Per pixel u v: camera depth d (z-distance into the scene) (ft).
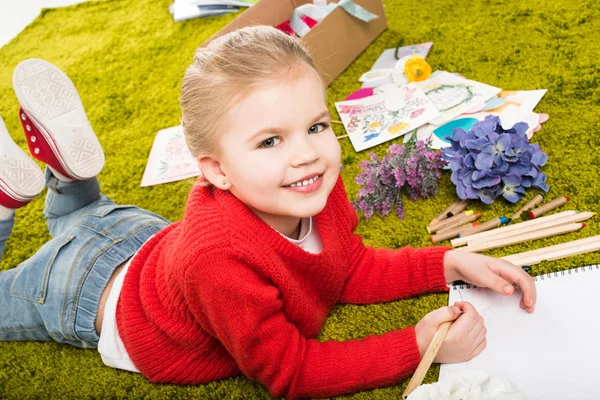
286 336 2.95
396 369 3.03
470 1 6.06
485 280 3.27
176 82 5.99
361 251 3.61
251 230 2.84
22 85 4.02
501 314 3.27
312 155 2.64
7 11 7.89
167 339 3.29
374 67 5.57
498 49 5.38
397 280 3.51
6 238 3.95
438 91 5.08
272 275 2.86
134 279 3.36
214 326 2.92
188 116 2.83
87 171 4.13
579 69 4.93
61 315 3.52
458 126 4.70
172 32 6.66
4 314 3.76
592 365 2.93
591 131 4.39
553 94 4.77
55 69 4.17
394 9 6.28
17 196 3.84
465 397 2.59
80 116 4.22
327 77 5.44
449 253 3.45
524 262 3.56
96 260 3.55
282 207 2.77
